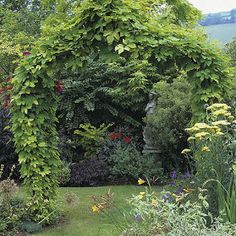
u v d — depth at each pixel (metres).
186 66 4.68
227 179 3.65
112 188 7.00
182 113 7.44
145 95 9.42
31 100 4.80
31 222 4.80
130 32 4.58
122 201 5.94
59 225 4.89
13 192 4.71
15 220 4.65
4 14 12.84
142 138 9.52
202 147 3.91
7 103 5.57
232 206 3.29
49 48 4.75
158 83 8.16
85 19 4.67
